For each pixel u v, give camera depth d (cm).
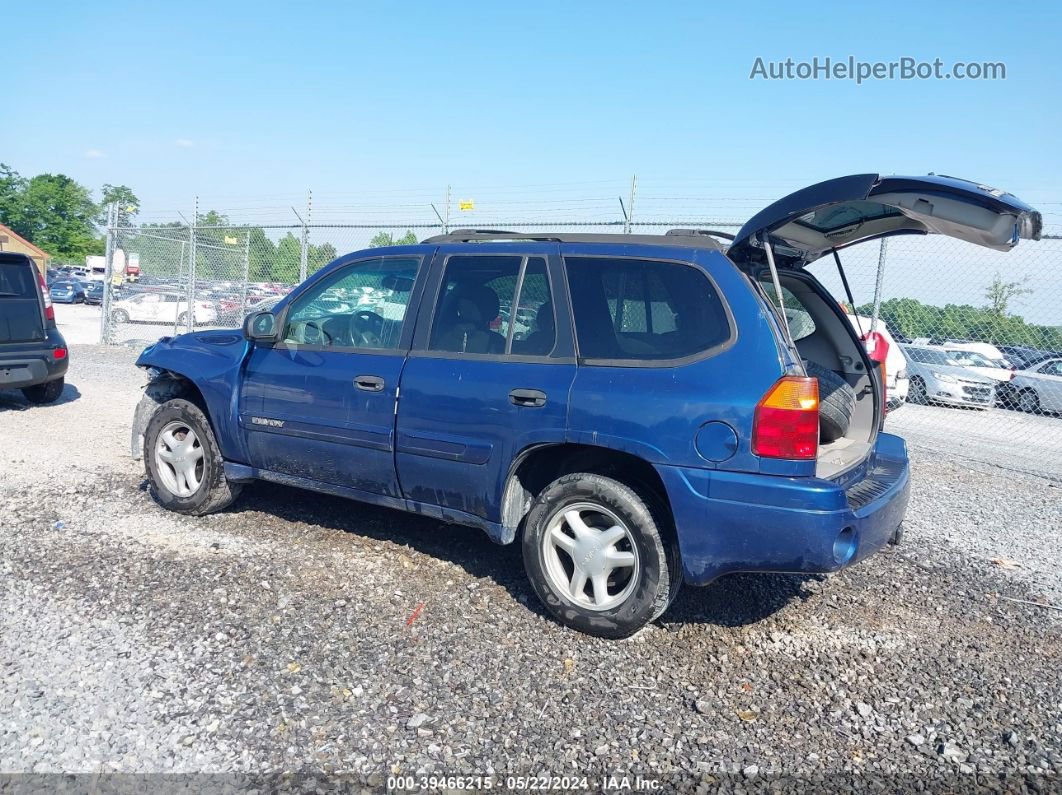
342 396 433
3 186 8656
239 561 443
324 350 452
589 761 279
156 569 427
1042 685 349
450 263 423
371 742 284
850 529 336
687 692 329
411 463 412
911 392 1412
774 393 328
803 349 473
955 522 609
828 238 422
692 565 345
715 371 339
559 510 378
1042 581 482
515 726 298
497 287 405
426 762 274
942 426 1166
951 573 488
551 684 329
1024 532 589
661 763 280
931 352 1412
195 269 1603
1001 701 334
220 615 375
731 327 343
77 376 1185
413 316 426
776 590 443
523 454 378
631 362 358
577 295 380
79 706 297
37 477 600
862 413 454
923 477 773
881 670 356
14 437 741
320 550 466
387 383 418
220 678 321
